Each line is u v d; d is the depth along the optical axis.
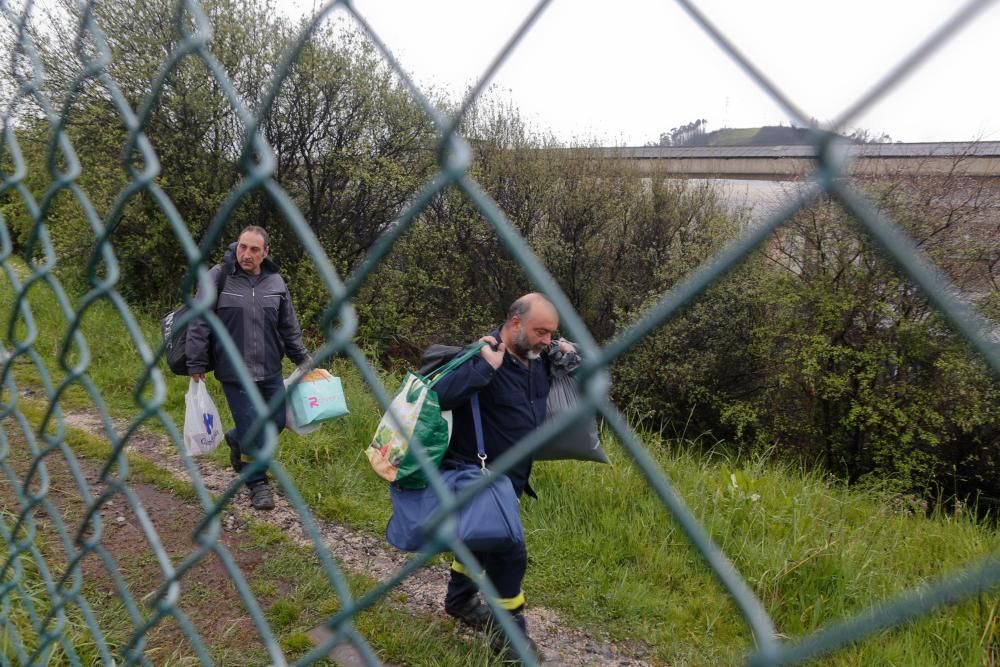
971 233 8.41
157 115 8.30
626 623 3.22
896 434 8.94
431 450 2.39
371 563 3.48
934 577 3.55
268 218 9.51
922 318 8.47
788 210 0.40
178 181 8.70
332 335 0.69
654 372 10.71
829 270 9.16
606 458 2.71
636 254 11.98
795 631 3.15
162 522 3.56
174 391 5.52
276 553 3.43
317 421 3.61
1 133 1.13
